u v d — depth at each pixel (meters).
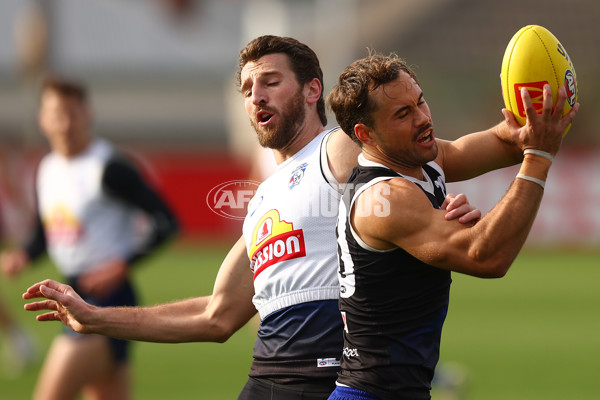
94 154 22.31
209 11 133.25
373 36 97.06
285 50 14.16
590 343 35.69
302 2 121.94
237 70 14.83
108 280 21.61
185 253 64.62
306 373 13.69
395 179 12.08
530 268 58.66
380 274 12.20
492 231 11.43
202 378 30.09
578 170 68.25
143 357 33.97
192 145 127.31
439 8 97.00
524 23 95.62
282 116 14.09
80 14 130.88
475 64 96.31
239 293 14.94
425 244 11.72
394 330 12.28
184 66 130.75
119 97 127.81
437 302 12.42
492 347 35.12
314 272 13.70
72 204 22.20
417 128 12.09
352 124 12.40
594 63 92.69
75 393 20.36
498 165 14.07
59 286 14.39
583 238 68.06
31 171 66.44
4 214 66.12
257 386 14.20
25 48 80.75
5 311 33.19
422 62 96.88
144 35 131.62
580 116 92.25
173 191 70.69
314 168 13.89
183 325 14.82
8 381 30.91
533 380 29.67
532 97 12.34
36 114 82.06
